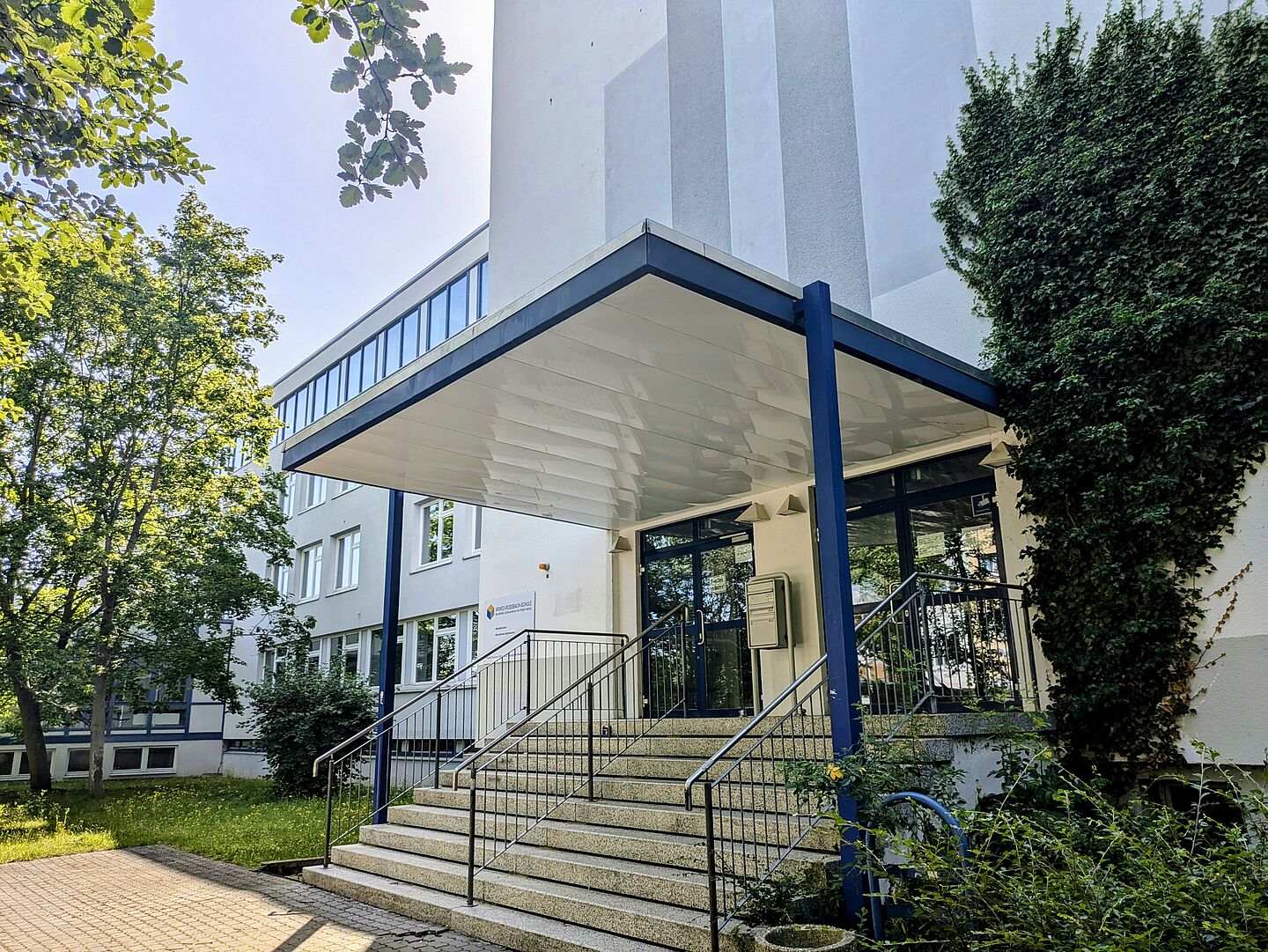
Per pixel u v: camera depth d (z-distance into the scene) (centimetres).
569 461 893
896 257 908
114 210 591
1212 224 673
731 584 1055
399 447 835
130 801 1688
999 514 789
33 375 1703
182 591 1802
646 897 580
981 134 834
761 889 505
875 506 909
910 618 676
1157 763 651
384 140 296
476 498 1034
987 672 765
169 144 530
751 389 704
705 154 1173
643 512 1110
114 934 646
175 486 1888
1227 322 651
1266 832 424
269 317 2005
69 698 1686
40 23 415
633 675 1131
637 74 1323
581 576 1232
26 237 618
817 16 1055
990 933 383
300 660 2000
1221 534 644
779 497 995
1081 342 723
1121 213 719
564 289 566
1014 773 608
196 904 739
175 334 1841
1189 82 700
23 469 1784
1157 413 677
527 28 1575
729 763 751
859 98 984
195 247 1916
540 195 1465
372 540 2189
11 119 479
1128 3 739
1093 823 448
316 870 827
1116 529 688
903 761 527
